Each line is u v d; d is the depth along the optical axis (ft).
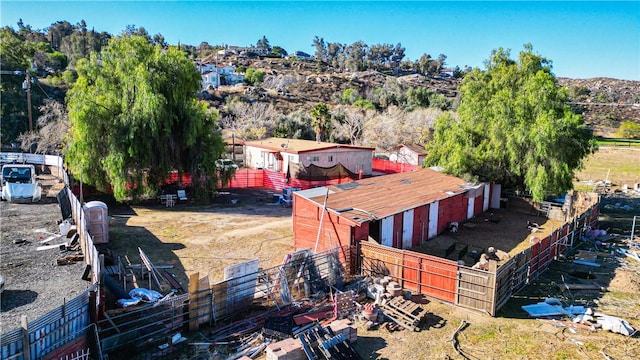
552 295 52.85
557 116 92.38
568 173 91.09
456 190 85.61
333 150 142.61
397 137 217.36
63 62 293.84
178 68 101.55
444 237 79.51
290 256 49.01
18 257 53.06
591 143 92.79
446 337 41.81
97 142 94.89
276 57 634.02
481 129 99.81
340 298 44.70
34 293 42.75
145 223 82.79
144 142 96.17
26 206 82.53
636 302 51.01
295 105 301.63
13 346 29.14
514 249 72.49
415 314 44.88
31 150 144.97
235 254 65.41
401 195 75.56
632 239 75.97
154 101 94.22
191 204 102.32
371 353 38.70
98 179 97.30
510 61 102.78
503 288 48.98
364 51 601.62
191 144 100.78
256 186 129.39
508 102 95.35
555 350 39.81
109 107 95.25
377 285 49.88
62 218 73.26
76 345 33.81
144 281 52.44
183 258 63.10
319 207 62.75
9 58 208.44
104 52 101.71
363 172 153.58
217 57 547.90
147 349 37.35
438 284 50.47
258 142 161.48
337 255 53.47
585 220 79.46
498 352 39.34
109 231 75.92
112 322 36.78
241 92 323.57
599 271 61.57
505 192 102.68
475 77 104.94
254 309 45.65
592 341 41.63
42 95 201.16
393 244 67.56
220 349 37.78
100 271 40.47
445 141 106.83
